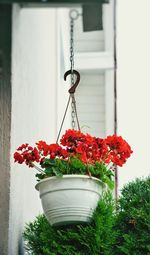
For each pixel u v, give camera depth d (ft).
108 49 32.65
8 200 12.59
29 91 15.80
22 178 14.92
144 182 17.81
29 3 9.71
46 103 20.40
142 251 15.85
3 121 12.75
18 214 14.08
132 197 17.19
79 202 12.51
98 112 32.68
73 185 12.50
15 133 13.37
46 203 12.60
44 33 19.89
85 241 13.14
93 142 13.17
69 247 13.15
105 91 32.68
